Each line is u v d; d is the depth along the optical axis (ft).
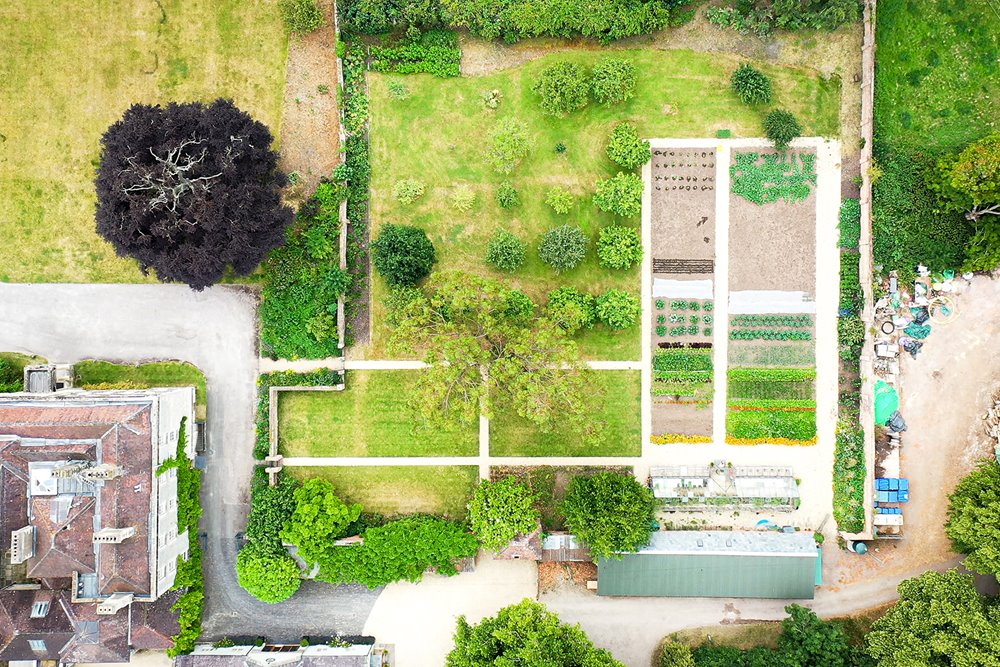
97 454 132.16
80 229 150.00
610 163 148.97
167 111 131.85
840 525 148.77
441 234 150.10
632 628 149.48
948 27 146.00
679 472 148.66
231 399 150.51
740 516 149.89
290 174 148.56
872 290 145.89
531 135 149.28
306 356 149.89
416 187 147.74
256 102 149.48
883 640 127.85
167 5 148.87
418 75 149.28
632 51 148.77
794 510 149.18
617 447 150.10
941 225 146.00
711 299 149.28
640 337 149.69
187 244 128.77
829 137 148.36
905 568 148.15
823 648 133.69
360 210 149.69
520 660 127.03
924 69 146.61
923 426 148.87
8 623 138.00
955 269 147.13
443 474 150.30
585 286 149.48
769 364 149.48
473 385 130.62
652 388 149.89
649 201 149.38
